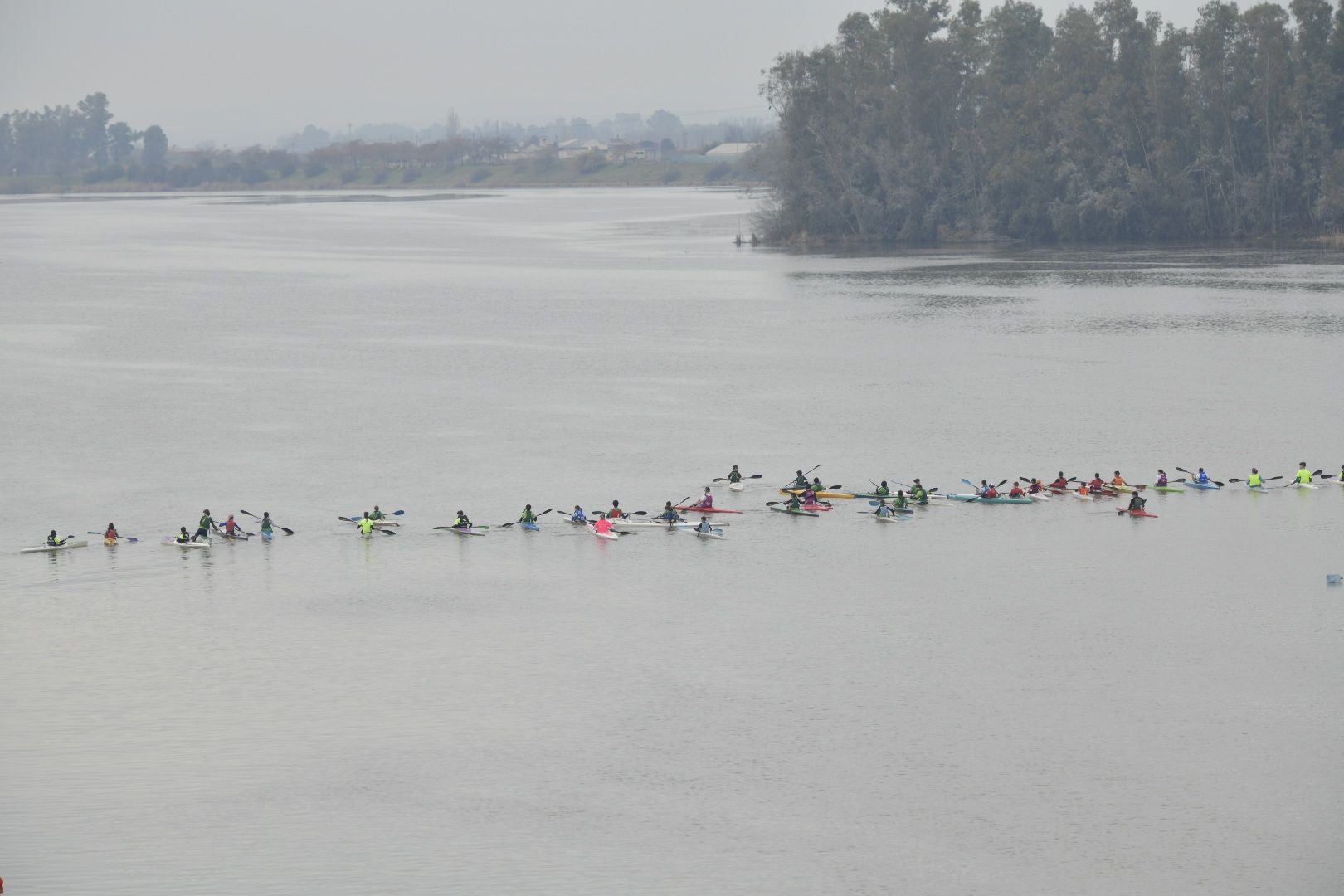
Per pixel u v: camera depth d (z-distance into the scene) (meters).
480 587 198.75
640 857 128.75
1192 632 177.38
